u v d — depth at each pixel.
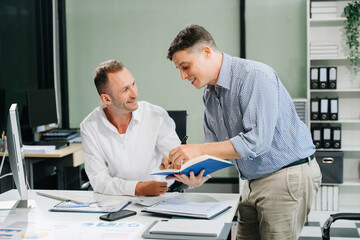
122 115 2.20
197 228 1.51
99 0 4.88
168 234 1.49
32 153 3.90
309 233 3.83
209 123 2.07
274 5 4.66
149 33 4.86
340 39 4.50
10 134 1.92
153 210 1.74
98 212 1.78
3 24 4.11
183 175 1.77
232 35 4.74
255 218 2.11
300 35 4.64
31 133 4.58
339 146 4.36
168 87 4.88
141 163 2.26
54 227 1.60
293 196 1.87
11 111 1.85
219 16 4.74
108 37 4.90
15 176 1.97
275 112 1.74
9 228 1.60
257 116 1.73
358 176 4.63
